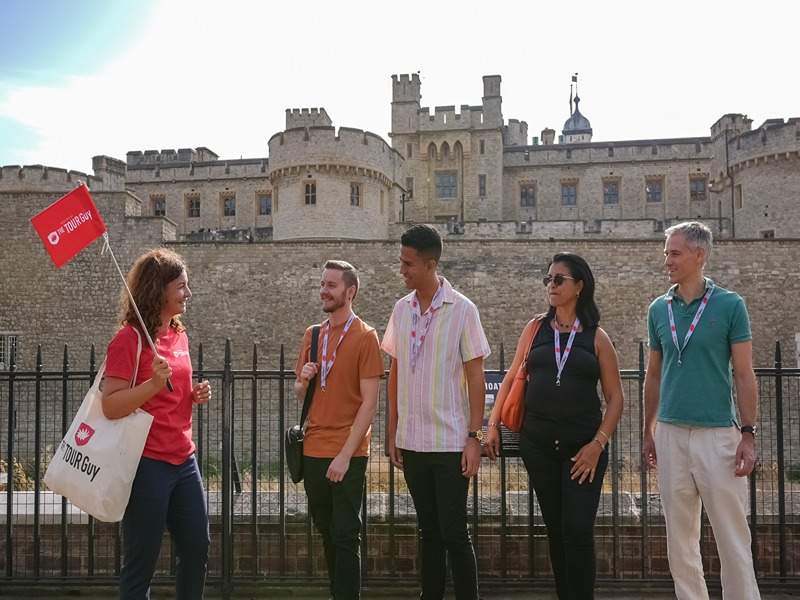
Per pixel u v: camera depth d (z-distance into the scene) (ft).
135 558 14.89
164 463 15.21
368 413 17.13
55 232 16.26
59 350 93.71
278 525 22.95
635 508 23.47
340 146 115.14
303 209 115.34
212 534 22.91
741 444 16.31
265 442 66.95
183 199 161.07
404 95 165.68
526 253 93.15
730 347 16.96
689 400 16.83
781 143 113.91
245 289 93.56
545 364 17.58
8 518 21.74
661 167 158.10
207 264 94.17
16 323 94.53
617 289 91.91
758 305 90.89
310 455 17.66
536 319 18.78
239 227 158.40
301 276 93.20
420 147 163.94
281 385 22.08
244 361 92.79
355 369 17.57
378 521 22.86
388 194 126.31
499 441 19.12
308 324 92.63
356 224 116.67
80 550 23.39
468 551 17.12
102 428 14.60
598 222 122.11
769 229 115.24
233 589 21.65
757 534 22.63
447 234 124.57
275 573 22.68
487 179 161.17
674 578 17.44
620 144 160.56
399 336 18.02
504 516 22.30
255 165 158.51
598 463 17.04
